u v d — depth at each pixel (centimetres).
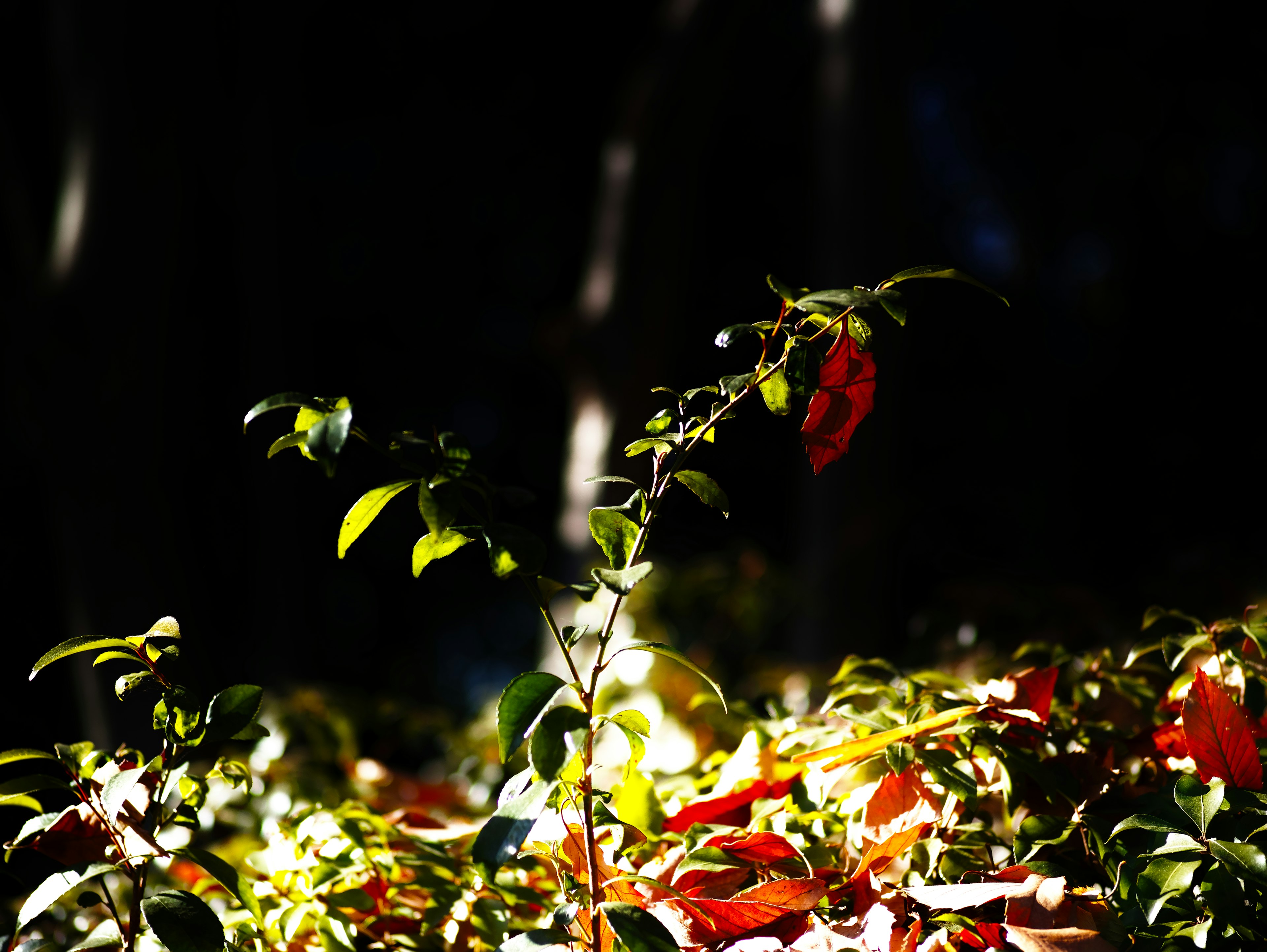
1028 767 103
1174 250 786
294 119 773
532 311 857
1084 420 785
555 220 853
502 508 814
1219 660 115
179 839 154
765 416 756
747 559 379
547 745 75
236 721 96
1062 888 88
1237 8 755
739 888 99
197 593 685
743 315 813
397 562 806
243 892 98
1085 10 801
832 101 429
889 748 105
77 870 94
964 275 88
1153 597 250
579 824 99
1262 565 250
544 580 85
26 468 653
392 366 842
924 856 103
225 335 763
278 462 675
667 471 98
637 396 436
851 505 397
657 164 457
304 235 816
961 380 823
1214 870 87
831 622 384
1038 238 854
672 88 460
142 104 382
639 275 447
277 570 657
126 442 366
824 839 113
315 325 827
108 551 357
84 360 364
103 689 340
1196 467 726
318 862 120
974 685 127
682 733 208
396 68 841
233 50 691
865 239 413
